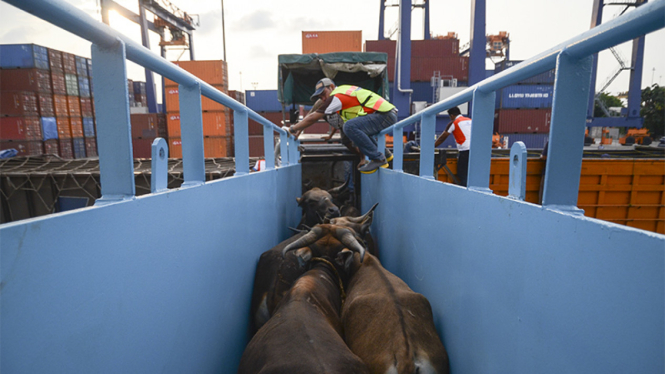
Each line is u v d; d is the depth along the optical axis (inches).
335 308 114.1
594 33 40.1
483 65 877.2
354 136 183.0
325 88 200.4
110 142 48.3
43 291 34.5
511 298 56.6
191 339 68.6
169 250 59.4
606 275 37.0
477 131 73.9
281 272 120.8
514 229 55.4
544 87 1077.8
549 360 46.7
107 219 43.4
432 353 81.0
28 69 813.2
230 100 95.8
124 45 47.4
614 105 2313.0
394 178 153.8
